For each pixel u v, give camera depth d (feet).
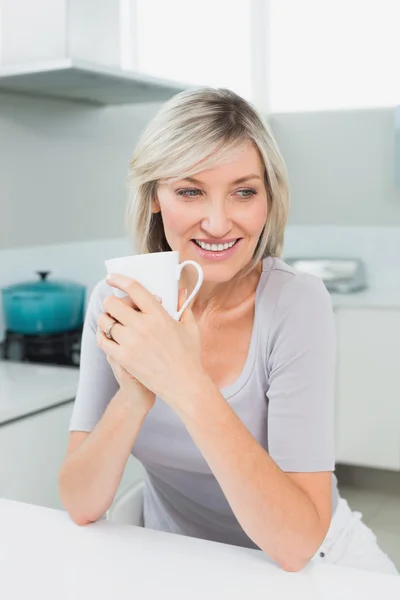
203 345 4.39
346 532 4.88
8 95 8.42
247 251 3.95
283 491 3.39
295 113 14.02
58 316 9.47
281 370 4.03
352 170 13.76
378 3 13.35
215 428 3.32
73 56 8.45
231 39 14.21
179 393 3.33
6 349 9.50
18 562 3.27
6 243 8.48
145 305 3.27
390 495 12.09
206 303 4.38
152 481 4.80
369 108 13.51
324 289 4.30
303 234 14.48
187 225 3.84
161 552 3.35
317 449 3.86
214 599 2.97
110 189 10.14
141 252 4.49
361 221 13.84
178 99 3.83
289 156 14.17
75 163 9.48
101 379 4.45
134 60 11.95
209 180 3.73
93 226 9.84
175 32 13.14
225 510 4.64
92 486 3.73
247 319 4.34
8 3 8.59
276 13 14.11
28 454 7.36
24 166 8.67
